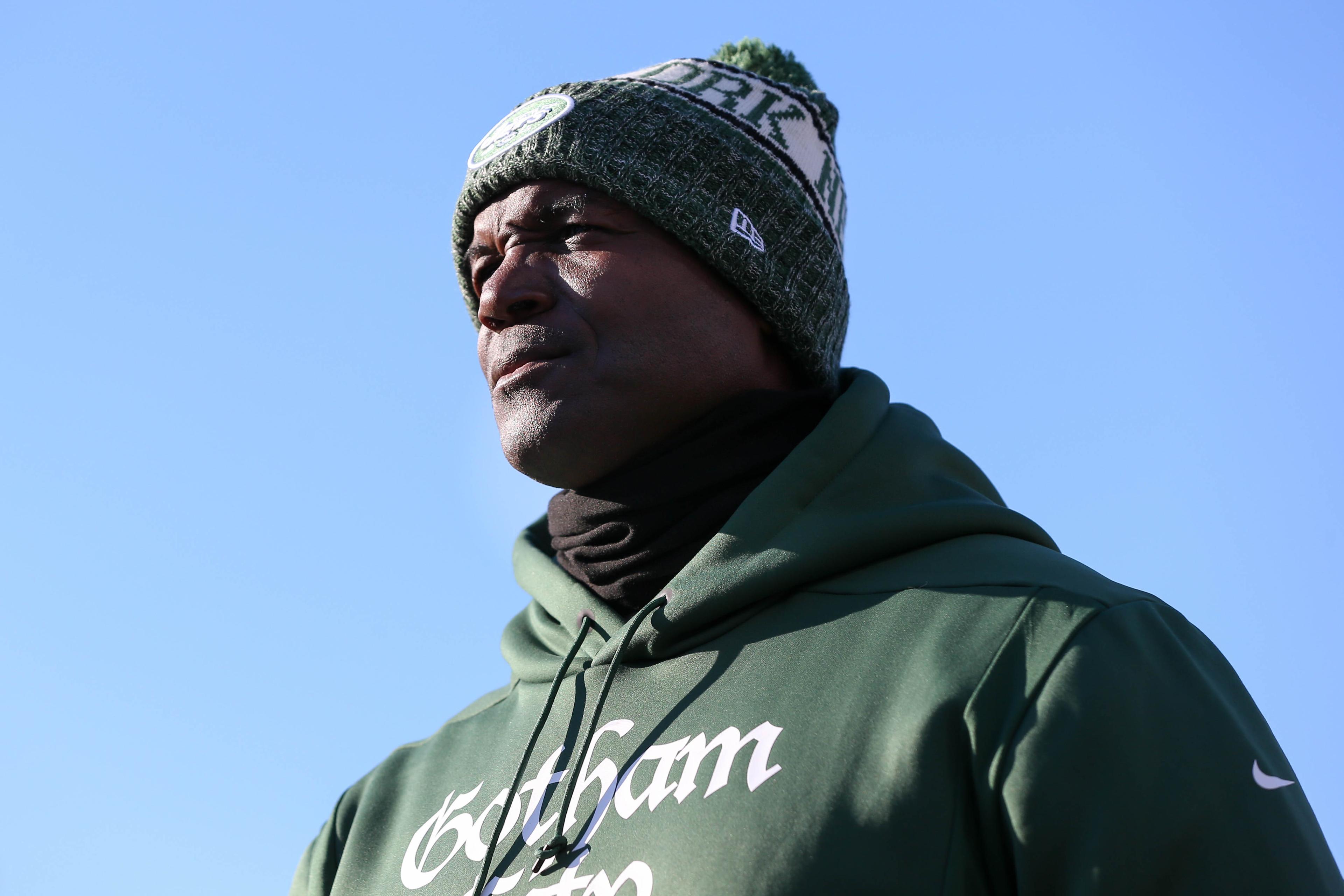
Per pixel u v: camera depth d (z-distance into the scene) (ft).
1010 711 4.94
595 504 6.86
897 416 7.11
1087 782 4.68
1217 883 4.49
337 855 7.04
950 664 5.16
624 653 6.21
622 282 7.02
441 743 7.25
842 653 5.53
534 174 7.44
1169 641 5.22
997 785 4.79
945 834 4.76
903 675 5.25
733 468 6.71
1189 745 4.80
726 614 6.02
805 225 7.79
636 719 5.89
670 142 7.53
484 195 7.73
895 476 6.56
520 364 6.97
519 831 5.88
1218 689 5.13
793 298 7.48
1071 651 5.03
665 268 7.15
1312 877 4.55
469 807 6.39
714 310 7.23
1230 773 4.75
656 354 6.93
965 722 4.94
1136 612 5.29
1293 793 4.86
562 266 7.13
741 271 7.25
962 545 6.06
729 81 8.35
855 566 6.08
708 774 5.30
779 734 5.28
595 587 6.88
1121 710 4.84
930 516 6.16
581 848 5.46
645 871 5.11
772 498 6.36
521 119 7.75
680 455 6.73
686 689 5.84
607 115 7.58
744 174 7.63
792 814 4.94
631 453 6.91
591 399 6.79
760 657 5.75
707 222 7.22
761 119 8.08
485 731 7.00
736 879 4.83
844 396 6.93
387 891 6.32
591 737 5.98
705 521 6.62
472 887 5.84
